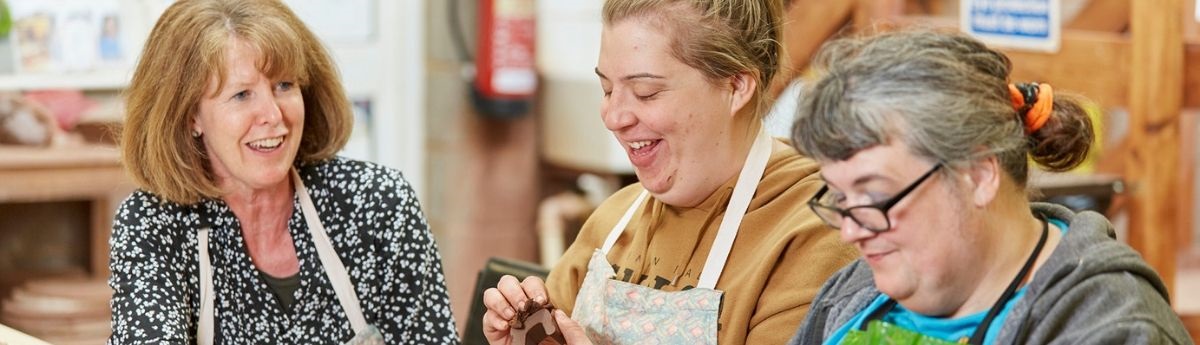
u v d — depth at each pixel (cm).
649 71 186
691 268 200
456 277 503
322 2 468
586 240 222
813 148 145
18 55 419
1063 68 324
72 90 428
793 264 187
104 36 432
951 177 142
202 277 228
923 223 143
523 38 482
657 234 206
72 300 393
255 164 219
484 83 480
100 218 422
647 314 197
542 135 504
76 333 391
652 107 188
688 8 185
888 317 161
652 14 186
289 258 232
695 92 188
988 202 144
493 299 199
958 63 142
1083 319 141
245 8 220
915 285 146
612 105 192
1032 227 150
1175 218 331
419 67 491
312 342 232
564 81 491
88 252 445
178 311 219
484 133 500
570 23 486
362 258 231
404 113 491
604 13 192
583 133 486
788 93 266
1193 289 402
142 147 221
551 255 489
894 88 140
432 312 234
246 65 215
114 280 221
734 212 195
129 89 223
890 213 142
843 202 146
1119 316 138
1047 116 149
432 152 501
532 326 199
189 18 217
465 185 501
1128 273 144
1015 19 321
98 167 394
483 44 478
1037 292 145
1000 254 148
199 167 222
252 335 232
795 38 339
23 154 390
